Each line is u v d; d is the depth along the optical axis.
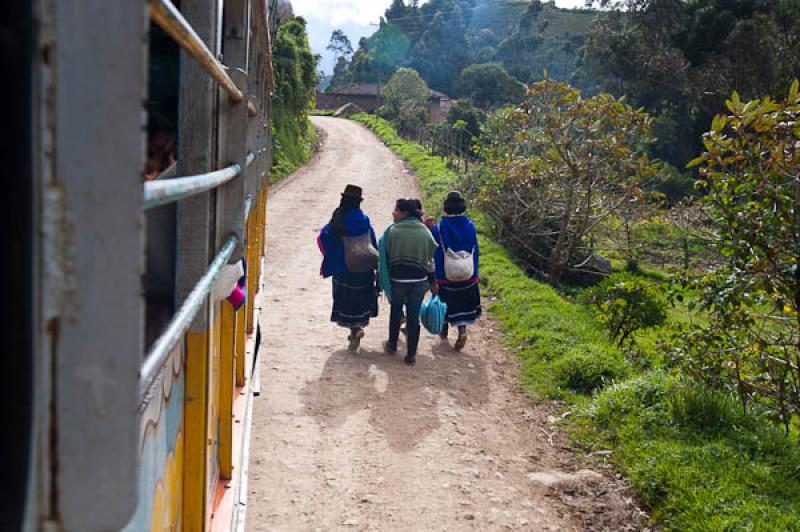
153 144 2.77
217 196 2.00
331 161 33.09
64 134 0.75
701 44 34.97
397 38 115.56
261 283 6.95
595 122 11.90
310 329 8.00
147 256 2.08
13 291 0.70
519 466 5.11
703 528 4.11
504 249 14.44
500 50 106.81
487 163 17.48
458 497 4.61
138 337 0.79
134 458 0.80
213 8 1.67
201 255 1.72
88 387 0.78
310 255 12.37
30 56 0.69
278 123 29.52
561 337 8.05
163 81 3.01
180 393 1.77
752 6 33.88
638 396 5.97
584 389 6.78
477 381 6.83
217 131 2.05
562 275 15.06
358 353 7.24
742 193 6.05
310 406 5.82
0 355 0.71
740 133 5.94
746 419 5.57
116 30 0.75
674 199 31.22
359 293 6.97
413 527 4.23
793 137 6.16
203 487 1.91
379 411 5.83
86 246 0.77
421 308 7.29
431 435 5.48
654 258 20.22
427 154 35.38
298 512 4.29
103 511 0.80
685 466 4.78
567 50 86.06
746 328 6.44
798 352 6.53
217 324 2.45
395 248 6.75
